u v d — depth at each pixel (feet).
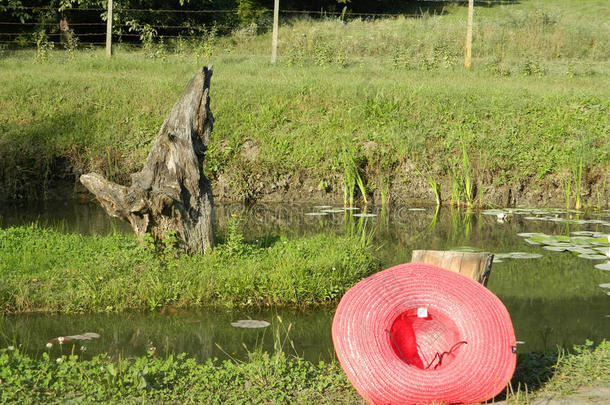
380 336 14.20
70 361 15.92
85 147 43.16
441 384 13.75
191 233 25.41
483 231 34.53
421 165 43.09
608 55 72.13
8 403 13.52
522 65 61.62
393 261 28.14
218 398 14.24
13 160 41.45
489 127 45.19
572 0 109.09
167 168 25.00
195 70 57.57
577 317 21.47
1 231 27.99
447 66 61.93
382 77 56.24
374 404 13.94
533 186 42.29
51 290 22.24
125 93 47.98
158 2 80.23
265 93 48.60
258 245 28.12
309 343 19.25
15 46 76.59
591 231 34.35
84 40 80.84
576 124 45.42
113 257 24.34
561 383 15.12
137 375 14.83
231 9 87.66
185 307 22.20
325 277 23.95
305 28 81.25
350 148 43.06
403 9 107.14
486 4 108.37
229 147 43.37
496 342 14.24
